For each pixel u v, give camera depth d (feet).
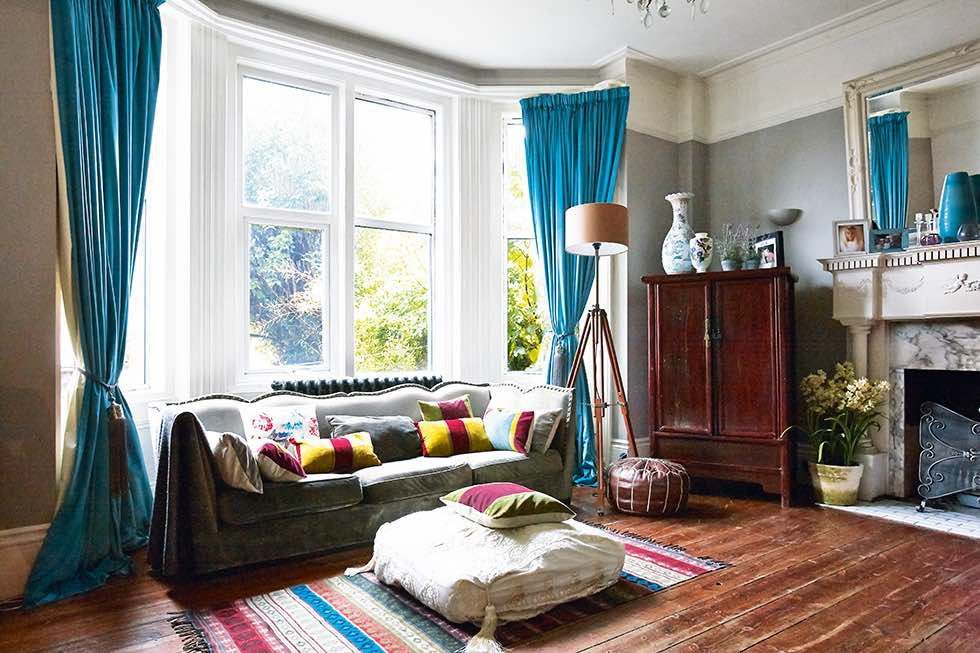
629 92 16.22
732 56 16.25
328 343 14.69
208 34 12.93
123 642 7.30
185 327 12.55
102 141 10.34
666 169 17.30
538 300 17.26
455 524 8.95
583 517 12.55
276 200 14.12
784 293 13.74
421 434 12.78
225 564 9.22
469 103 16.66
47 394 9.10
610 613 8.00
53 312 9.16
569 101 16.53
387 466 11.45
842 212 14.80
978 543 10.78
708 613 7.98
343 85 14.94
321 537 10.08
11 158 8.94
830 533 11.39
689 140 17.38
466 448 13.01
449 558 8.07
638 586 8.86
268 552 9.58
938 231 12.79
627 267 16.38
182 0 12.10
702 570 9.48
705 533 11.41
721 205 17.38
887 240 13.26
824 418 14.37
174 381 12.73
